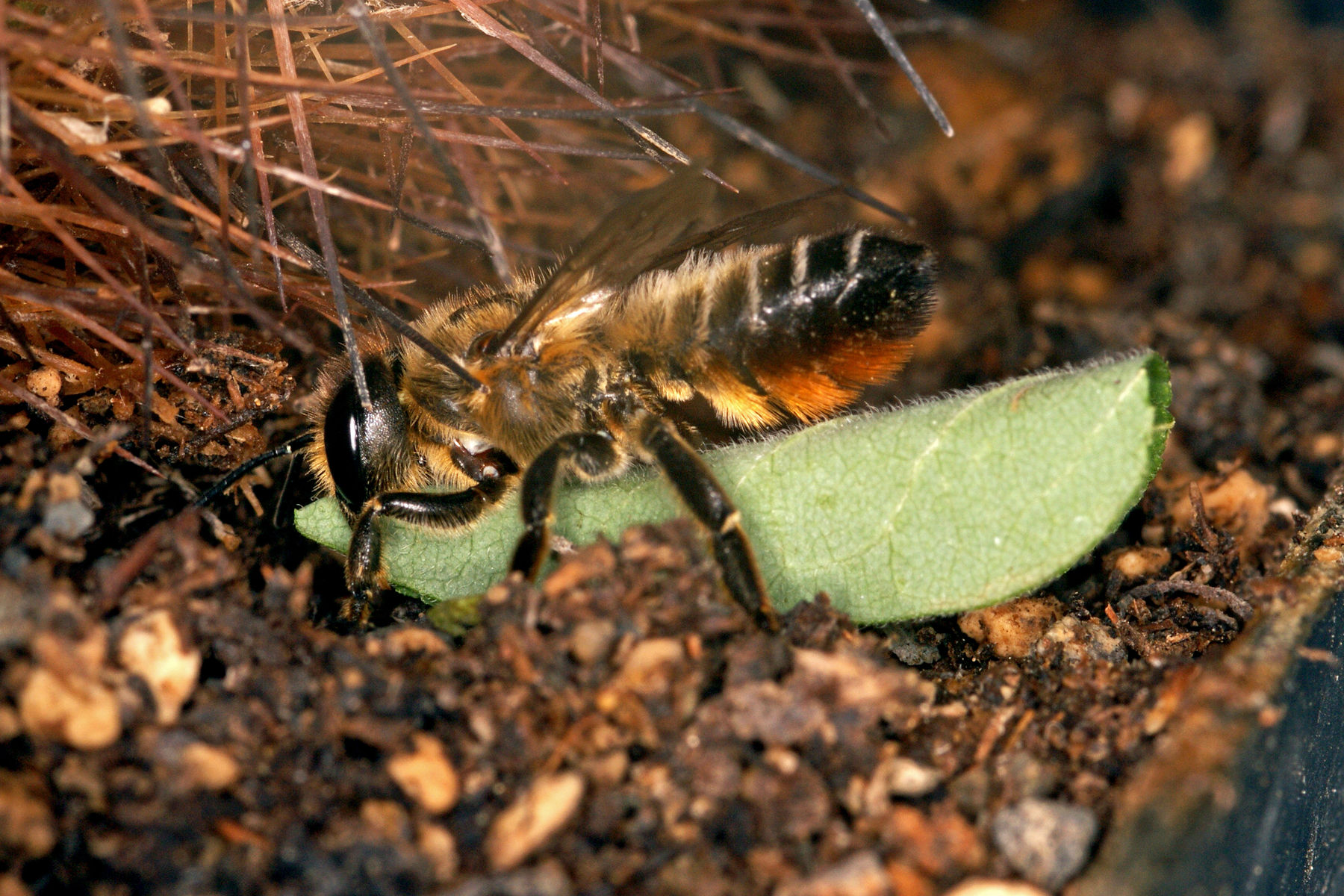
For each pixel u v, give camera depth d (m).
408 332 0.08
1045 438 0.08
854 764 0.08
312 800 0.08
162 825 0.08
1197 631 0.08
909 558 0.08
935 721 0.08
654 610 0.08
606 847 0.08
